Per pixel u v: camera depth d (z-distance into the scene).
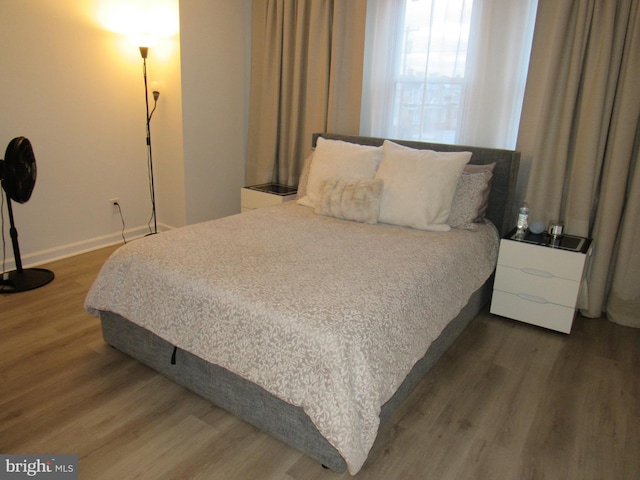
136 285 2.01
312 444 1.62
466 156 2.70
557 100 2.76
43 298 2.85
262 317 1.60
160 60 3.72
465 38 3.10
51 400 1.93
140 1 3.63
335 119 3.69
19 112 3.08
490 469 1.65
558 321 2.63
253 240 2.34
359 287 1.79
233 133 4.22
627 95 2.54
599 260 2.78
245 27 4.05
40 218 3.34
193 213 4.03
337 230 2.60
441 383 2.16
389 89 3.48
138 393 2.00
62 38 3.22
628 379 2.24
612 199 2.68
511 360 2.38
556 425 1.90
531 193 2.93
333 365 1.44
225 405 1.86
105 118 3.61
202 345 1.75
